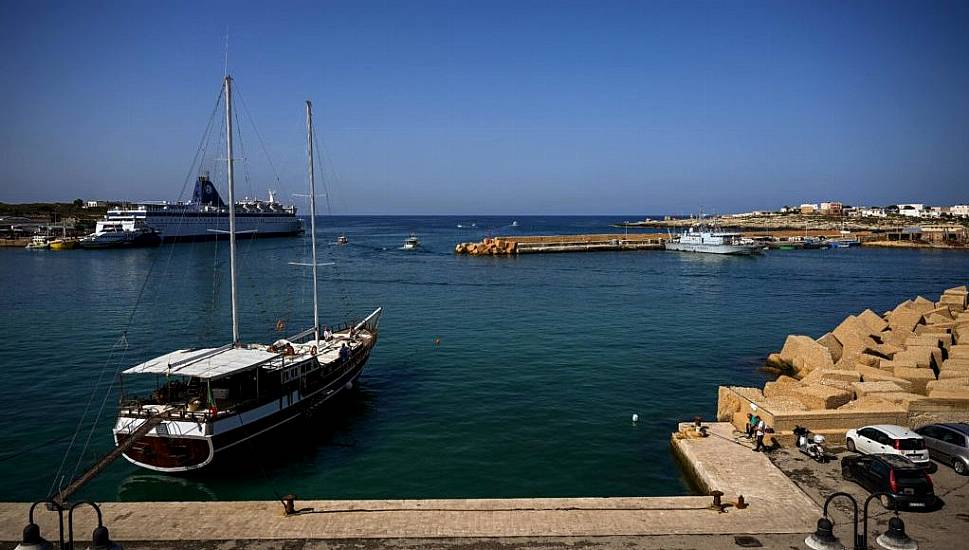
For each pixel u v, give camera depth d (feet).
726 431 89.81
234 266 112.78
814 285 306.35
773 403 91.04
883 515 62.95
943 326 146.72
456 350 159.94
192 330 188.96
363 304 240.32
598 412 111.65
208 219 645.51
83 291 272.51
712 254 493.77
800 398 94.07
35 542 50.08
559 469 87.51
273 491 82.17
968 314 158.20
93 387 127.54
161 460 85.71
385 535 59.88
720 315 215.51
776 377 135.64
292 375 101.81
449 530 60.75
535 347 162.81
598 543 58.23
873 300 256.73
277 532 60.39
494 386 127.54
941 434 75.92
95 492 81.92
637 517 63.31
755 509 64.90
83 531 60.64
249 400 92.84
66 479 85.05
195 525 61.82
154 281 311.88
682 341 171.63
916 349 119.03
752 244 521.24
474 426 104.99
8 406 115.03
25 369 141.28
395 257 471.62
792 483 71.46
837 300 255.70
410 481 84.53
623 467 87.76
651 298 255.50
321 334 142.82
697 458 79.77
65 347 163.84
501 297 257.75
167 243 593.01
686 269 384.06
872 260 457.68
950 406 87.25
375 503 66.44
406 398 120.67
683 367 143.43
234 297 112.78
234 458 88.79
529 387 127.03
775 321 205.16
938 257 485.97
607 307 230.89
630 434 100.78
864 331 144.36
